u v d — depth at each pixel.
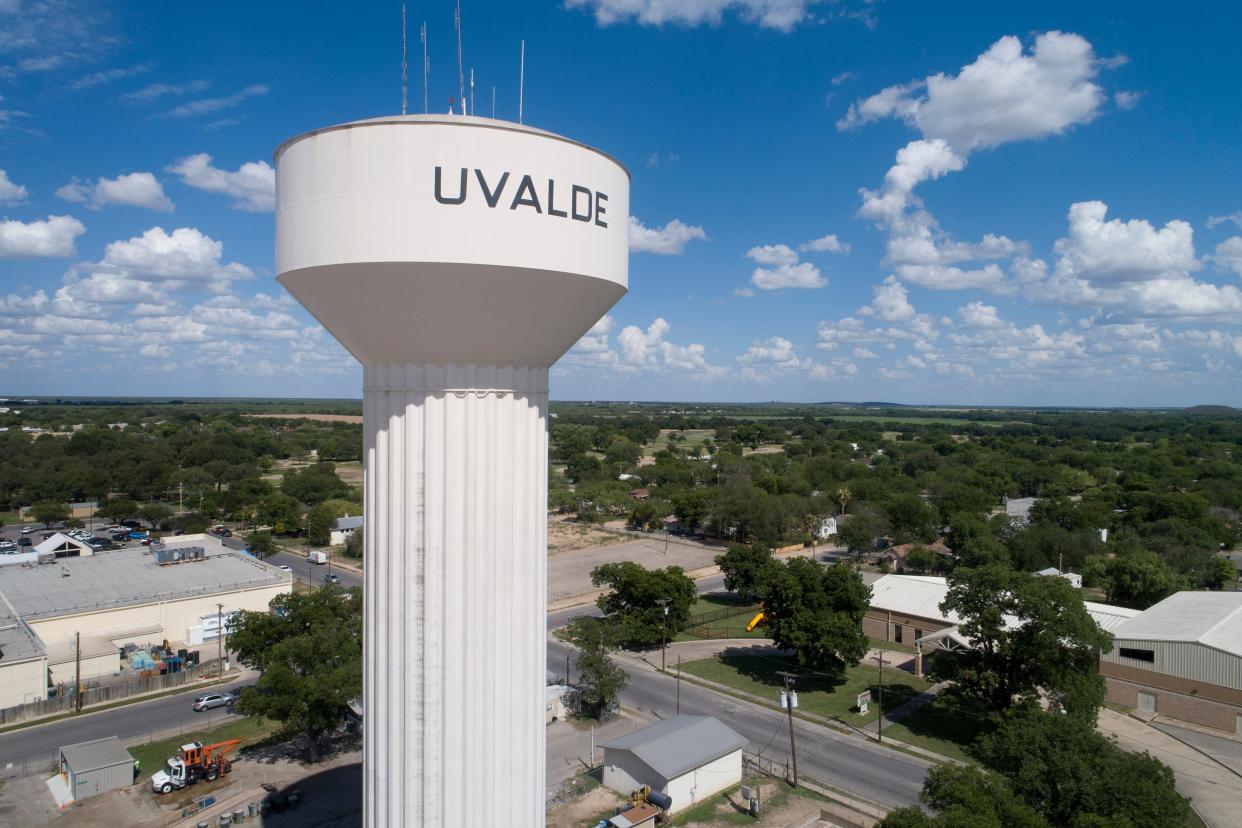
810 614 47.56
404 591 15.10
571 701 43.81
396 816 15.40
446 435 14.92
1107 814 23.12
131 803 32.12
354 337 15.22
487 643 15.30
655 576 55.50
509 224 13.88
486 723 15.41
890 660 51.78
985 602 38.53
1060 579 38.38
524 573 15.84
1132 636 43.69
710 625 61.16
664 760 32.78
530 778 16.17
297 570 78.56
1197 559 68.31
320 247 14.07
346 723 39.75
